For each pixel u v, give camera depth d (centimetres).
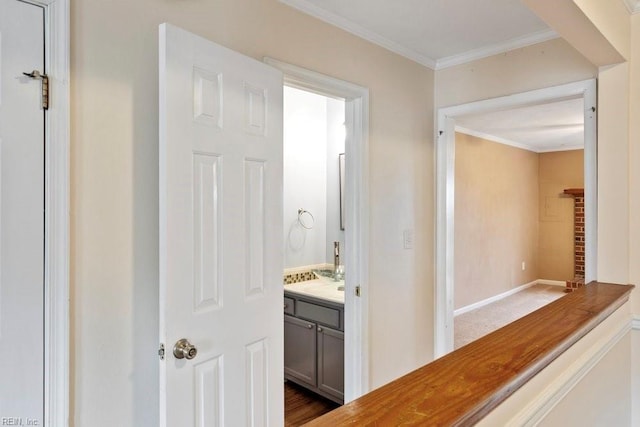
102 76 137
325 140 373
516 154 663
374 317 243
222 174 154
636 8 198
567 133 568
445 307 290
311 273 354
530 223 707
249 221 166
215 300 152
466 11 210
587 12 152
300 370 294
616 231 203
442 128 285
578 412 139
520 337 124
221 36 169
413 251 272
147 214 148
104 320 137
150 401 148
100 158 136
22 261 121
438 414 76
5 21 118
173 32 136
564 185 704
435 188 289
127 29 142
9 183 119
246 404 164
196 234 145
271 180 177
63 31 127
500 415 94
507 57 253
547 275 725
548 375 120
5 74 118
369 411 77
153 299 149
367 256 237
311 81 206
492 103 260
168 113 135
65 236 128
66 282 128
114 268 140
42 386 124
